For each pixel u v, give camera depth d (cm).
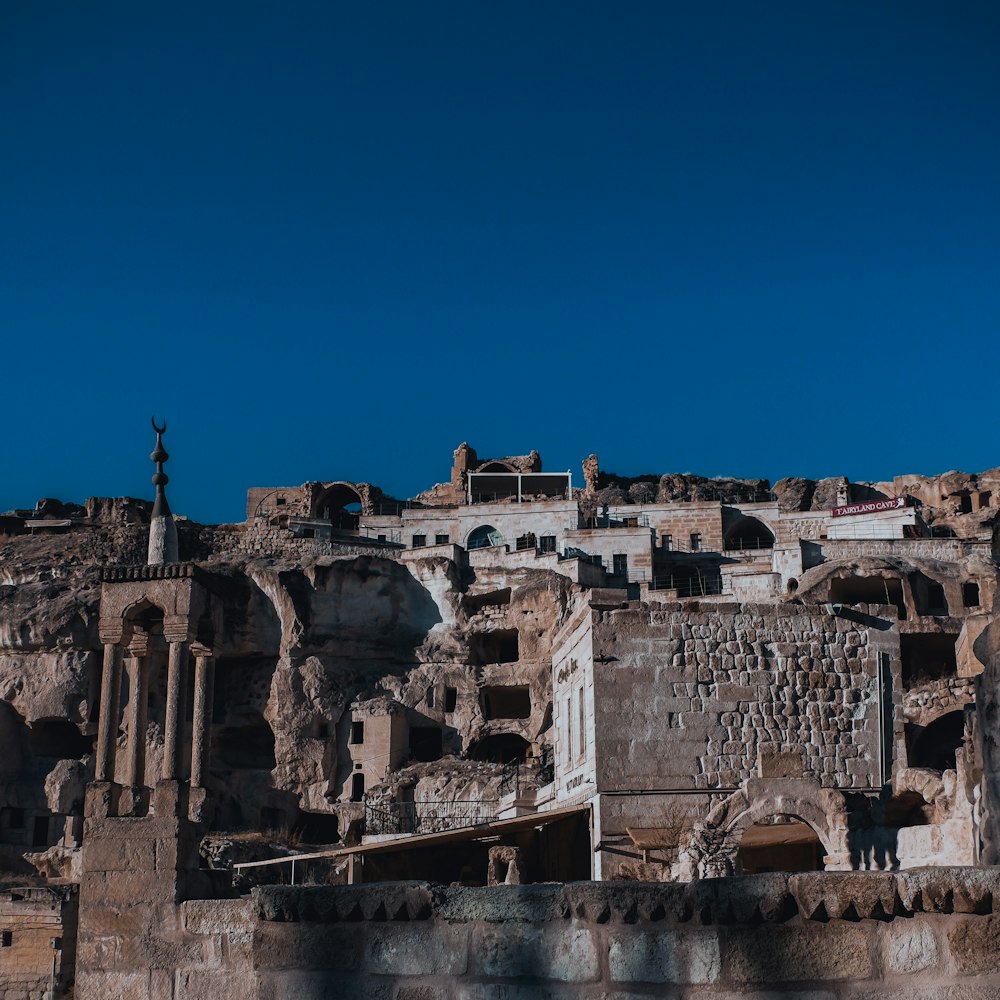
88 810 1752
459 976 965
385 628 8225
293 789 7575
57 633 7862
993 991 802
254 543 10231
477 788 6850
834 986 842
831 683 3512
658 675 3488
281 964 1020
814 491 11512
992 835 869
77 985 1683
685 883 897
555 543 9838
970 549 8462
